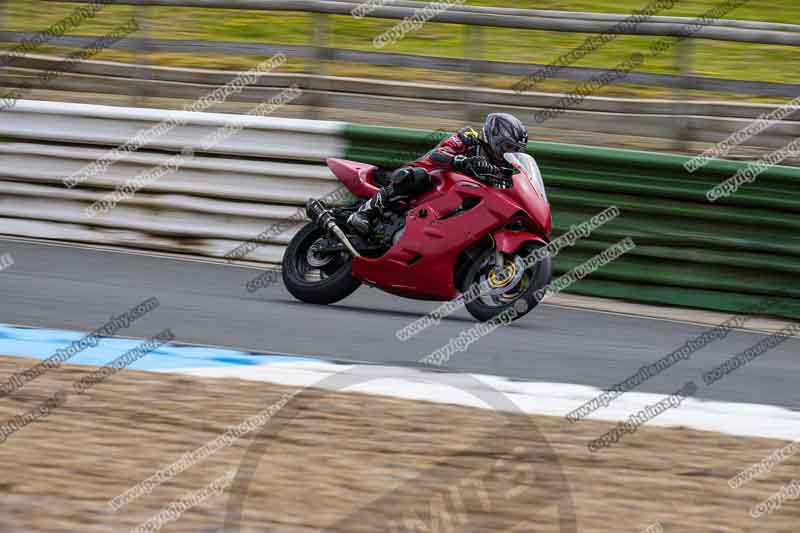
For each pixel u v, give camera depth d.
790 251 33.41
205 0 41.19
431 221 29.45
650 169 34.41
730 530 16.05
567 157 35.12
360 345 26.20
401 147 35.94
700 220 34.06
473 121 40.84
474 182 29.31
